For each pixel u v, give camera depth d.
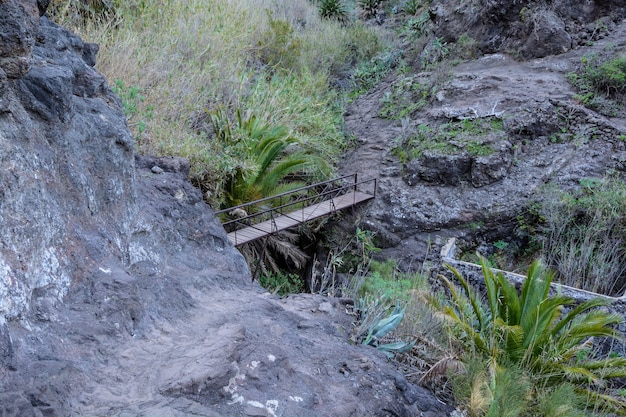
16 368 2.73
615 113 11.95
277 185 10.92
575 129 11.65
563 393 4.83
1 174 3.13
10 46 3.39
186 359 3.26
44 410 2.58
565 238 10.00
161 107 9.05
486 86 13.42
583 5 14.66
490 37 15.44
